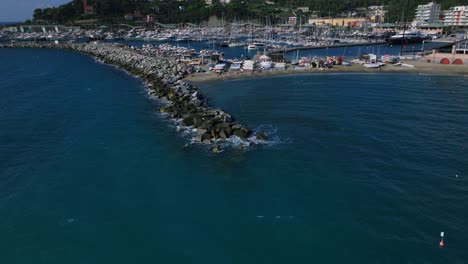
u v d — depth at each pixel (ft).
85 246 84.79
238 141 142.31
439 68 322.14
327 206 97.50
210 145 139.54
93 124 166.91
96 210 98.27
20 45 599.16
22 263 79.97
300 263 77.97
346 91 234.17
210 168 120.67
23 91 239.50
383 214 93.50
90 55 466.70
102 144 142.41
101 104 202.49
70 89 245.65
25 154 134.31
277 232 87.71
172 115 177.58
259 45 515.50
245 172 117.39
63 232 89.51
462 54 354.33
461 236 84.64
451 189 105.19
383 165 120.78
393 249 80.79
